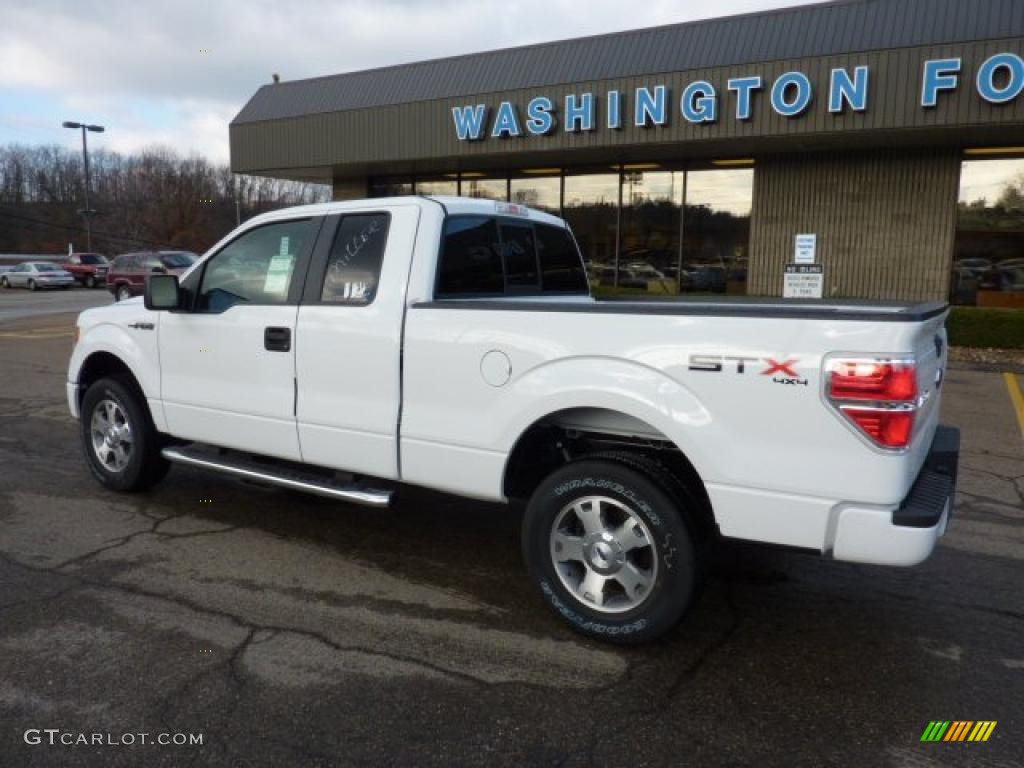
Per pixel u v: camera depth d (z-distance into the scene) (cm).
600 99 1428
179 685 314
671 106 1365
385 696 309
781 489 310
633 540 346
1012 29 1128
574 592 361
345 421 423
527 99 1505
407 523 515
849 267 1472
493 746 279
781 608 397
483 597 404
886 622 383
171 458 511
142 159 7325
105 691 309
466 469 385
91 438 568
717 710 304
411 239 409
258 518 518
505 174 1817
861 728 294
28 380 1084
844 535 303
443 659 340
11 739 278
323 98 1797
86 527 495
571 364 349
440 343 385
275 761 269
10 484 583
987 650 355
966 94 1160
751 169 1541
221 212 7231
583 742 283
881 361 288
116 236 7175
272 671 326
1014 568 450
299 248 449
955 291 1416
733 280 1580
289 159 1838
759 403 310
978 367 1198
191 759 269
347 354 418
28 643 346
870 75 1212
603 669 334
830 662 343
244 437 471
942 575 439
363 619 376
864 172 1441
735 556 468
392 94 1695
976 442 752
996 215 1373
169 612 378
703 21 1393
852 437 296
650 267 1666
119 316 538
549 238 527
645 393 331
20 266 3744
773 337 306
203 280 491
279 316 445
